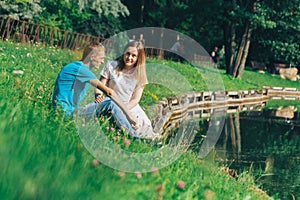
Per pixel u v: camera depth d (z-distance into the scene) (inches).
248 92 1096.2
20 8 893.2
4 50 546.6
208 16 1286.9
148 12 1330.0
